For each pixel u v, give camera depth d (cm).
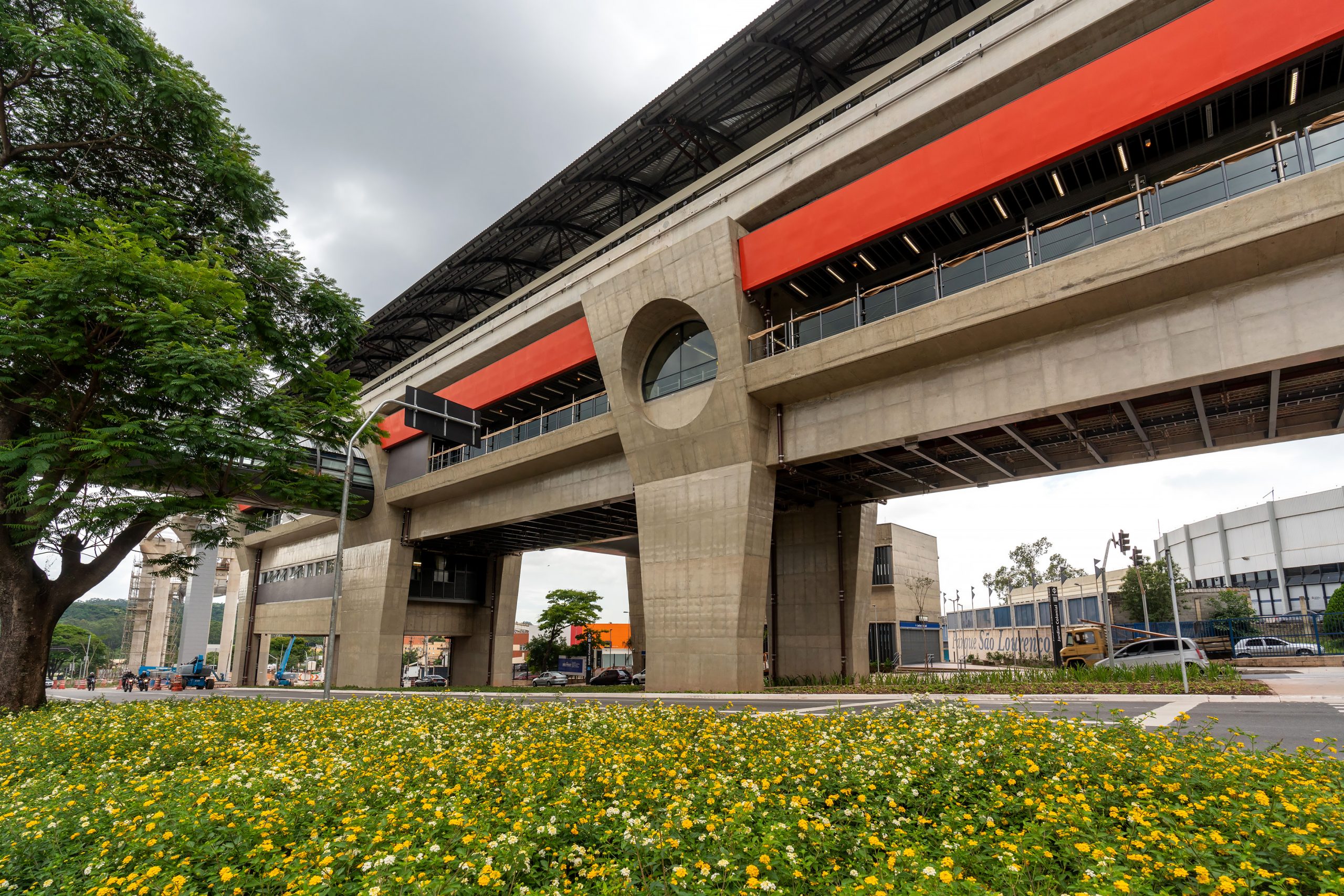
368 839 525
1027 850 474
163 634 8600
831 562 3522
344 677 4828
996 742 779
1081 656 3525
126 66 1781
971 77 2269
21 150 1853
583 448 3428
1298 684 2264
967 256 2267
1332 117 1672
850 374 2498
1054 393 2109
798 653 3553
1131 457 2844
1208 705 1684
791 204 2750
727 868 458
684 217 3011
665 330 3134
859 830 545
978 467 3136
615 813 573
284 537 5984
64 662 10775
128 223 1797
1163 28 1900
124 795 653
